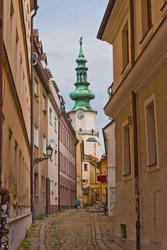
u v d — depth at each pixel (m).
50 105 37.31
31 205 23.73
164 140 9.80
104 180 39.94
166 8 9.95
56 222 25.45
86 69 117.50
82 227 21.98
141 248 11.58
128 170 14.27
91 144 110.69
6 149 10.62
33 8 26.30
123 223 13.99
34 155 27.62
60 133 45.38
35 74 28.75
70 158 55.69
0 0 8.88
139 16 12.47
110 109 15.76
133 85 12.35
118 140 15.23
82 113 112.69
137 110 12.40
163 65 9.94
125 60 14.84
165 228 9.55
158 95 10.35
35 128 29.44
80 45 120.44
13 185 12.41
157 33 9.41
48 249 13.64
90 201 82.19
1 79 8.67
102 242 15.63
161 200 9.92
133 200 12.61
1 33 8.77
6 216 7.29
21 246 14.05
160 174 10.06
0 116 8.67
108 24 15.83
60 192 44.16
